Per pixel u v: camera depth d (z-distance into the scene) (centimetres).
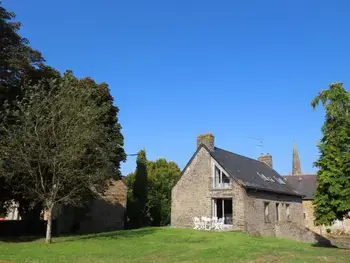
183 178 3275
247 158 3806
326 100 2022
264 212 3112
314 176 4881
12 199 2575
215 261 1352
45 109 1875
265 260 1378
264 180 3431
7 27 2117
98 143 2097
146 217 4169
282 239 2702
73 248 1639
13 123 2048
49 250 1573
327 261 1357
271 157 4197
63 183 1967
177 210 3225
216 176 3105
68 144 1830
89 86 2567
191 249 1655
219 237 2153
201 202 3103
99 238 2084
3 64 2038
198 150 3256
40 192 1941
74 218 3353
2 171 1825
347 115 1966
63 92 1909
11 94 2111
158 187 5206
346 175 1884
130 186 5244
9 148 1811
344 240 3353
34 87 1884
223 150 3462
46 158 1811
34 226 2767
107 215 3925
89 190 2295
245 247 1753
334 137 1977
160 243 1859
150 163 6109
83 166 2038
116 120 2964
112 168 2403
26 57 2217
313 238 2967
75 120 1878
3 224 2616
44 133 1816
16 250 1551
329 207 1944
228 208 3184
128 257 1432
